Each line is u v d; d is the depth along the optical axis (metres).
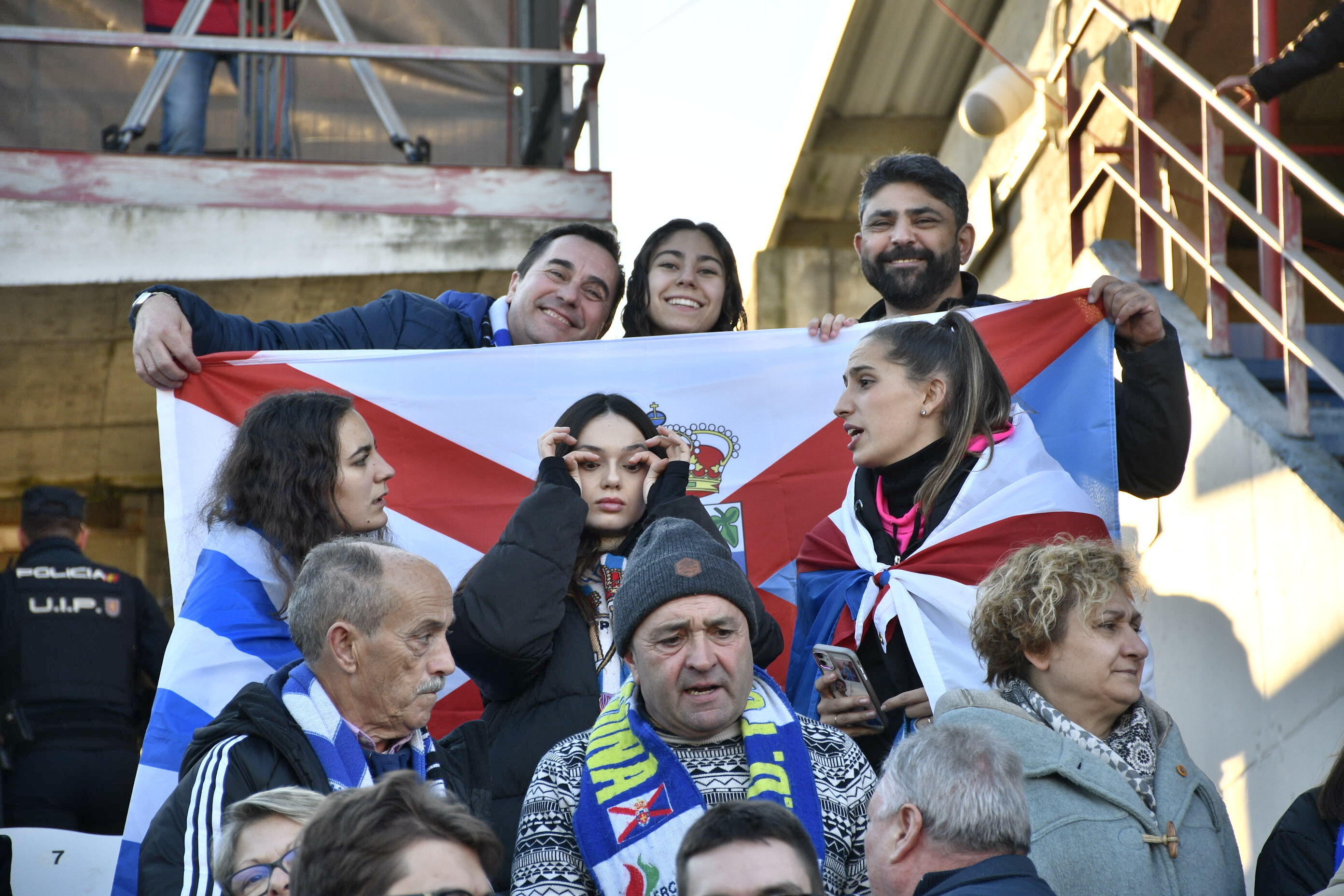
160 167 8.47
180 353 5.66
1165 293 8.22
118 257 8.27
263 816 3.07
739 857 2.64
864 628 4.78
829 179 15.66
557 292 6.37
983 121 12.11
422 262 8.59
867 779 3.71
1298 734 6.15
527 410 5.91
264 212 8.48
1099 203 10.41
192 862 3.20
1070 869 3.54
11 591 7.05
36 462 10.01
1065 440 5.64
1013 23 13.47
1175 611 7.43
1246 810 6.55
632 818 3.50
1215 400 7.16
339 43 8.75
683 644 3.62
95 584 7.18
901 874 3.10
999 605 3.90
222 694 4.19
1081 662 3.79
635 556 3.81
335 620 3.55
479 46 9.45
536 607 4.20
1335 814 3.89
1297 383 6.69
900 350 4.93
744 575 3.82
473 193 8.80
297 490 4.33
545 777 3.69
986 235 13.45
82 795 6.83
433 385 5.91
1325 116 11.00
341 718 3.51
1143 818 3.64
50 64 8.90
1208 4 10.33
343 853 2.48
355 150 9.27
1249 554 6.71
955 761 3.13
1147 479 5.77
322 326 6.20
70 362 8.93
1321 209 11.02
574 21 9.41
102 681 7.02
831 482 5.83
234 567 4.31
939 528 4.81
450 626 4.08
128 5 9.05
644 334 6.64
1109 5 9.00
